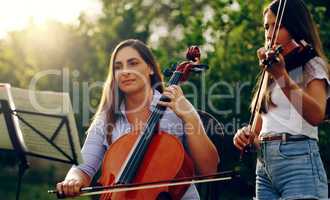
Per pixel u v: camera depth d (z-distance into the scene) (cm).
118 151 529
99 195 540
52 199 1466
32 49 1758
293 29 454
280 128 447
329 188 513
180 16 1266
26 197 1479
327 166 872
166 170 520
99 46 1864
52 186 1511
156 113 534
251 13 1066
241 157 475
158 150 525
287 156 444
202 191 623
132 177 518
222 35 1099
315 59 448
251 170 794
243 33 1066
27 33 1769
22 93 493
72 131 493
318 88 442
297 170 443
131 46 549
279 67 427
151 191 513
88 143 547
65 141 498
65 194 509
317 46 458
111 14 1914
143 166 523
